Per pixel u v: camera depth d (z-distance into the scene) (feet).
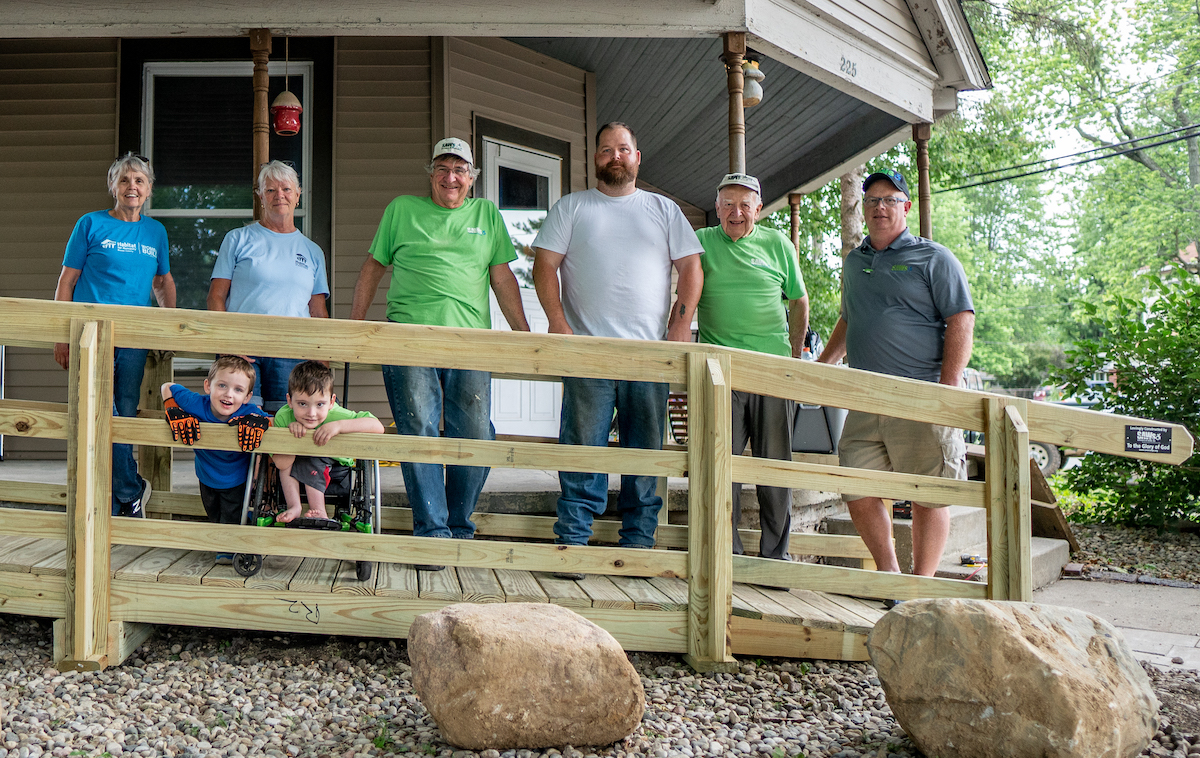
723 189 15.74
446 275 14.23
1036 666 9.82
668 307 15.10
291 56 25.72
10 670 12.27
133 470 14.51
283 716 11.16
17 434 12.51
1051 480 44.88
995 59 96.07
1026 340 145.59
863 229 54.13
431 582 13.47
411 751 10.31
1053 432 14.29
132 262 15.17
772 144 31.86
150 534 12.64
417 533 13.78
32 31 18.63
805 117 28.96
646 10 19.08
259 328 12.84
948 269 15.20
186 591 12.78
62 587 12.60
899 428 15.31
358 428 13.00
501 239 14.96
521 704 10.21
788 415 16.01
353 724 11.01
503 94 27.37
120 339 12.64
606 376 13.29
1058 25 81.61
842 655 13.69
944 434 14.98
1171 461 14.49
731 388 13.58
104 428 12.48
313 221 25.61
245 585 12.83
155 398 16.97
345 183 25.70
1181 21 101.45
